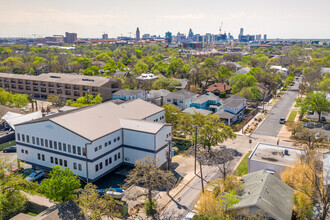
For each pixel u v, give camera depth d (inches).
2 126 3580.2
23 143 2524.6
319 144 2906.0
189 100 4672.7
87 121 2416.3
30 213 1926.7
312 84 5880.9
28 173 2463.1
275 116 4510.3
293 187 1971.0
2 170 1930.4
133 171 2149.4
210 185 2154.3
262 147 2571.4
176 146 3159.5
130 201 2052.2
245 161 2733.8
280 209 1620.3
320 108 3996.1
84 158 2194.9
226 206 1616.6
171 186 2262.6
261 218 1489.9
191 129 3102.9
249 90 5152.6
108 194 1867.6
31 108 4739.2
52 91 5757.9
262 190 1727.4
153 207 1925.4
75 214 1636.3
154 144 2357.3
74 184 1780.3
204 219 1489.9
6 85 6284.5
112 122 2532.0
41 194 2073.1
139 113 2891.2
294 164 2182.6
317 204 1756.9
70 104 4365.2
